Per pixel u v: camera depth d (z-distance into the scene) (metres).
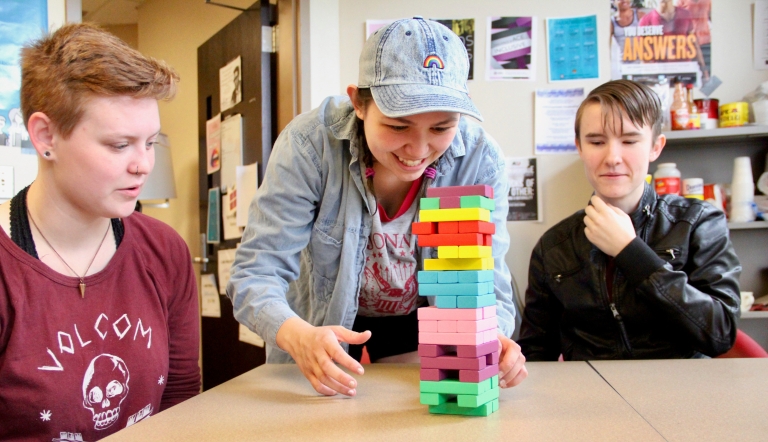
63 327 0.88
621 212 1.46
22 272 0.87
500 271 1.13
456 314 0.75
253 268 1.06
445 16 2.35
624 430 0.68
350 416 0.77
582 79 2.28
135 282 1.00
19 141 1.75
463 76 0.93
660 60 2.25
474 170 1.17
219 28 3.22
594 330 1.53
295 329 0.93
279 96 2.52
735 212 2.03
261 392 0.91
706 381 0.92
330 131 1.12
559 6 2.30
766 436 0.65
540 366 1.07
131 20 4.05
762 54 2.21
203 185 3.19
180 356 1.11
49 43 0.83
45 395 0.85
